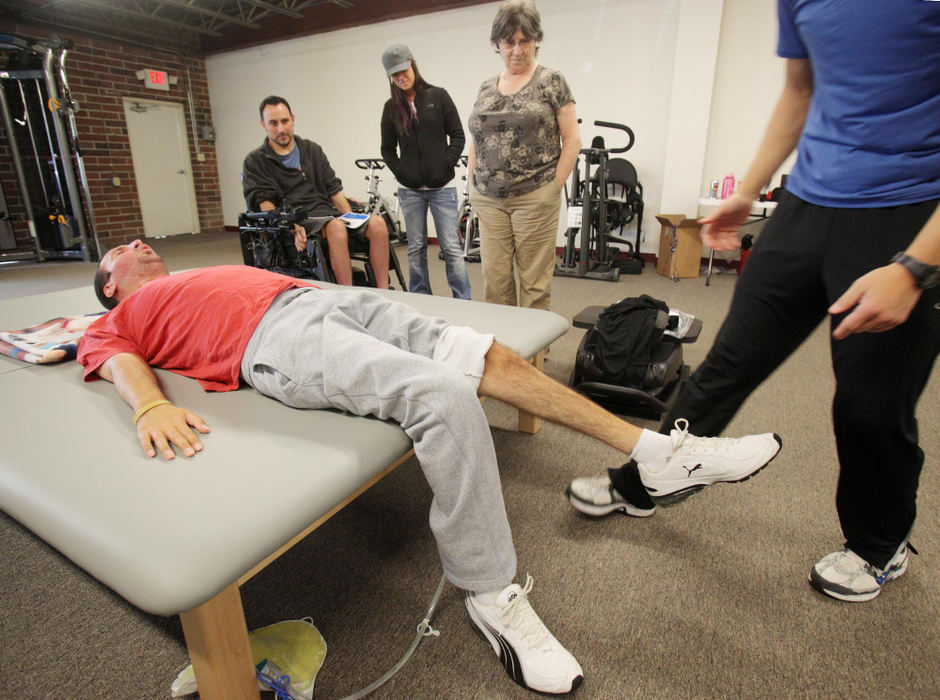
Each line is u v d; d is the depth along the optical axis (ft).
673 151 15.72
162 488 2.89
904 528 3.44
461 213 18.76
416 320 4.09
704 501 4.83
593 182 15.79
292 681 3.11
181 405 3.85
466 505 3.14
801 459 5.54
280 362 3.73
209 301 4.18
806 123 3.14
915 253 2.28
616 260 16.42
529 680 3.09
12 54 16.88
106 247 22.03
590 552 4.22
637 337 6.38
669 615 3.62
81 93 21.17
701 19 14.46
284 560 4.22
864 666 3.22
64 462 3.15
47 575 4.09
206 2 21.07
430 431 3.17
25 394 4.09
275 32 22.26
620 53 16.07
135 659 3.37
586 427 3.84
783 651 3.34
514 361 3.87
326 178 10.84
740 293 3.44
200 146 25.61
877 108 2.57
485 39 18.16
